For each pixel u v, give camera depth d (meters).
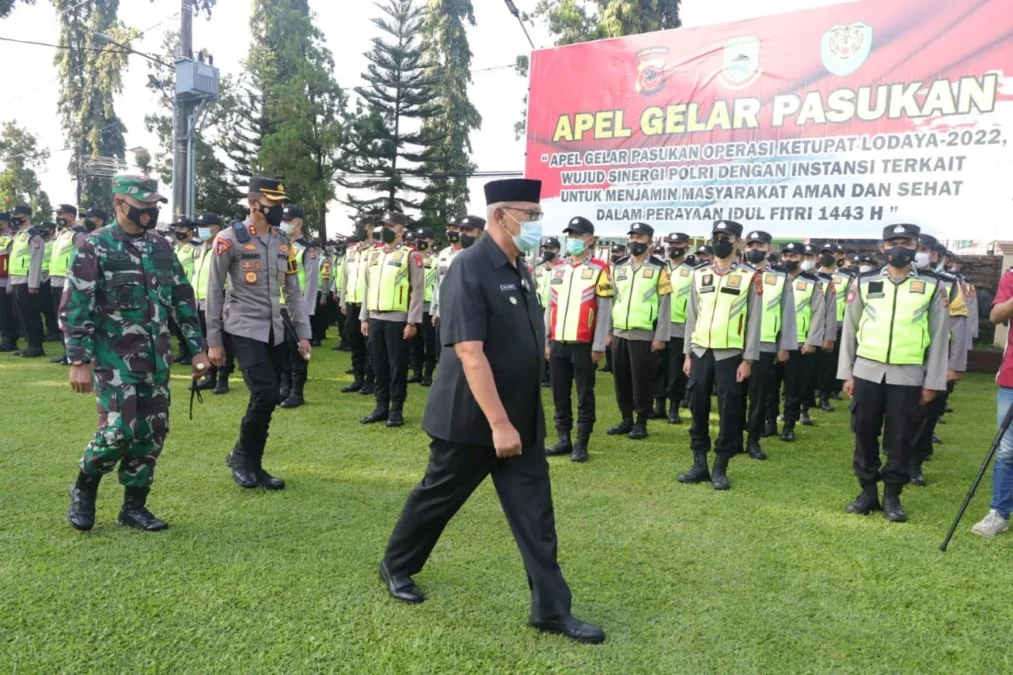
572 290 5.75
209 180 27.48
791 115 7.73
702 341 5.05
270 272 4.52
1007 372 4.13
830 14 7.45
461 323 2.64
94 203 38.09
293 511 4.11
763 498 4.80
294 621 2.82
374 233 8.23
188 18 15.52
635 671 2.57
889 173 7.25
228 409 6.80
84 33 37.69
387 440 5.96
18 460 4.83
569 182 9.22
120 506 4.07
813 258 7.65
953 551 3.89
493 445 2.73
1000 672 2.67
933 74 6.97
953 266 8.88
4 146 36.41
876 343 4.47
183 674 2.43
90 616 2.79
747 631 2.90
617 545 3.81
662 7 20.83
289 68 27.39
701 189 8.33
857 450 4.62
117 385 3.53
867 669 2.66
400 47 25.61
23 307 9.57
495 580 3.28
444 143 29.11
